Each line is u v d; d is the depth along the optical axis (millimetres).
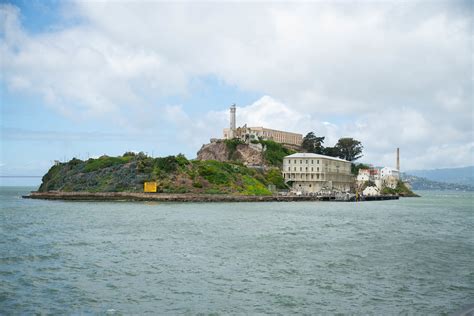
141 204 160500
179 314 35156
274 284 43688
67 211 125438
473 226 100125
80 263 51625
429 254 60375
